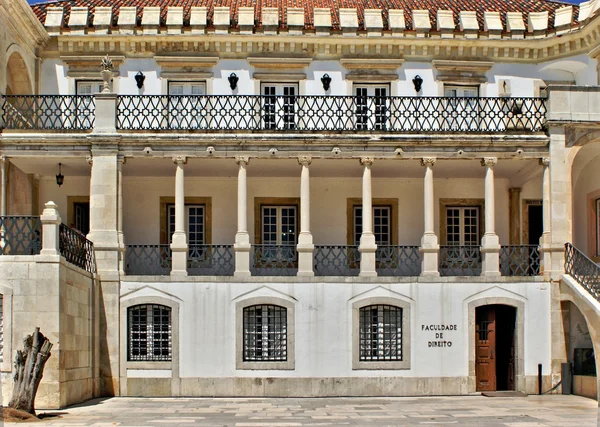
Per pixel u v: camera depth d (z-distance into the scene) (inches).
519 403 778.8
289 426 617.0
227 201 981.8
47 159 880.3
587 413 701.9
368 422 641.6
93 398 819.4
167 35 957.2
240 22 960.3
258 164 915.4
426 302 866.1
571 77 1000.2
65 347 722.8
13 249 767.1
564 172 884.6
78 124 942.4
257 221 975.6
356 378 850.8
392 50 979.9
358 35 967.0
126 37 958.4
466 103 970.1
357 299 861.8
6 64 870.4
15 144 863.7
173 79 971.3
